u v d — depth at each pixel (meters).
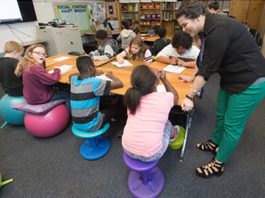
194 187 1.54
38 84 1.94
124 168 1.74
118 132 2.21
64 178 1.67
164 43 2.96
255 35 4.17
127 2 5.37
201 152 1.88
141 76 1.16
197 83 1.23
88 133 1.66
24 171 1.76
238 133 1.39
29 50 1.94
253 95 1.23
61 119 2.12
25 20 4.00
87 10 5.55
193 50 2.21
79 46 4.82
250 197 1.45
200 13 1.11
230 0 4.75
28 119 2.04
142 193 1.46
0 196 1.54
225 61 1.22
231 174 1.64
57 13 4.80
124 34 4.11
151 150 1.21
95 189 1.56
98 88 1.56
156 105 1.19
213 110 2.59
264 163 1.74
